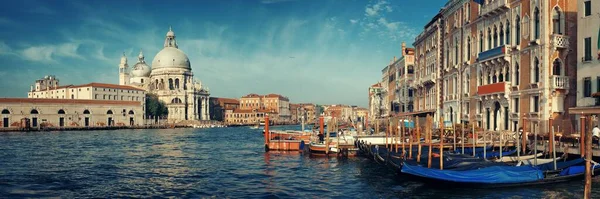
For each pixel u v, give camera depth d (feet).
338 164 108.17
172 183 87.81
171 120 518.78
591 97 89.35
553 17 99.71
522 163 75.92
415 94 193.57
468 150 96.78
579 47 92.73
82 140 232.53
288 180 88.79
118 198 73.97
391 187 76.18
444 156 82.12
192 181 89.97
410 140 92.12
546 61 99.09
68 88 475.31
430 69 170.60
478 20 127.44
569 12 99.09
